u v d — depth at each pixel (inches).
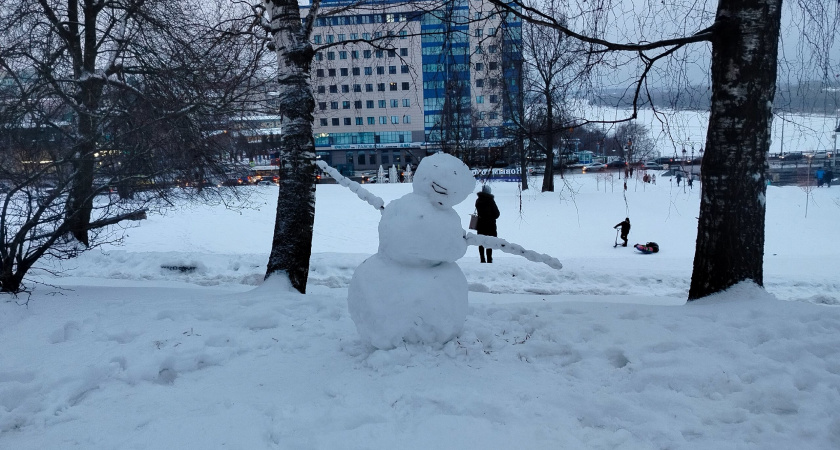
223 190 665.6
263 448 127.0
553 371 169.6
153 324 218.2
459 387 155.4
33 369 174.1
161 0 459.5
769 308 206.1
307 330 213.2
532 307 228.4
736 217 239.8
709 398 149.3
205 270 461.7
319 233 790.5
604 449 125.4
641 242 734.5
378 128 2170.3
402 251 172.6
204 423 138.6
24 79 411.8
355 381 163.2
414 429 134.3
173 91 458.0
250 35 365.1
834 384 150.4
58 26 458.3
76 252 286.7
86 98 451.8
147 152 319.9
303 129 301.1
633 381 157.0
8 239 265.1
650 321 202.1
